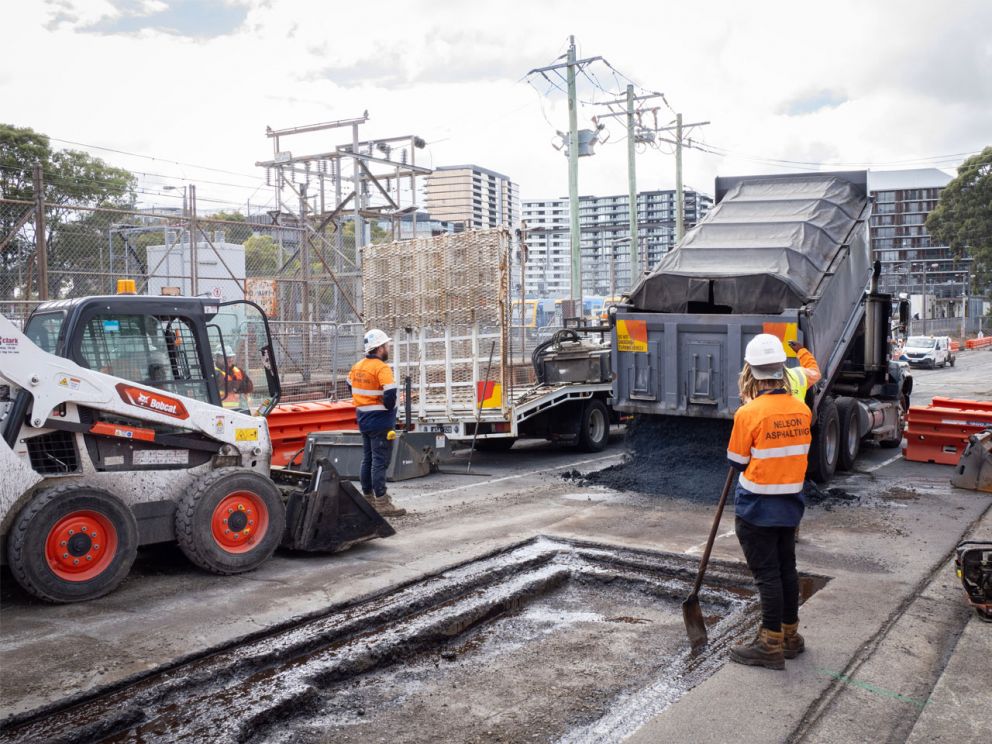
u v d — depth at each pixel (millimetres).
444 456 12016
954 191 67938
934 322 78062
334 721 4410
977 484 10117
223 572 6633
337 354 18609
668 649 5395
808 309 9172
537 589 6578
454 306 11914
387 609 5863
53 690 4422
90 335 6320
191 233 16328
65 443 6242
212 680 4742
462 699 4672
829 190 11375
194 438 6828
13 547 5699
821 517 8672
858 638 5109
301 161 24500
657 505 9375
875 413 12672
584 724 4324
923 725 3904
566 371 13734
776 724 3941
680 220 33844
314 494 7137
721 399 9680
